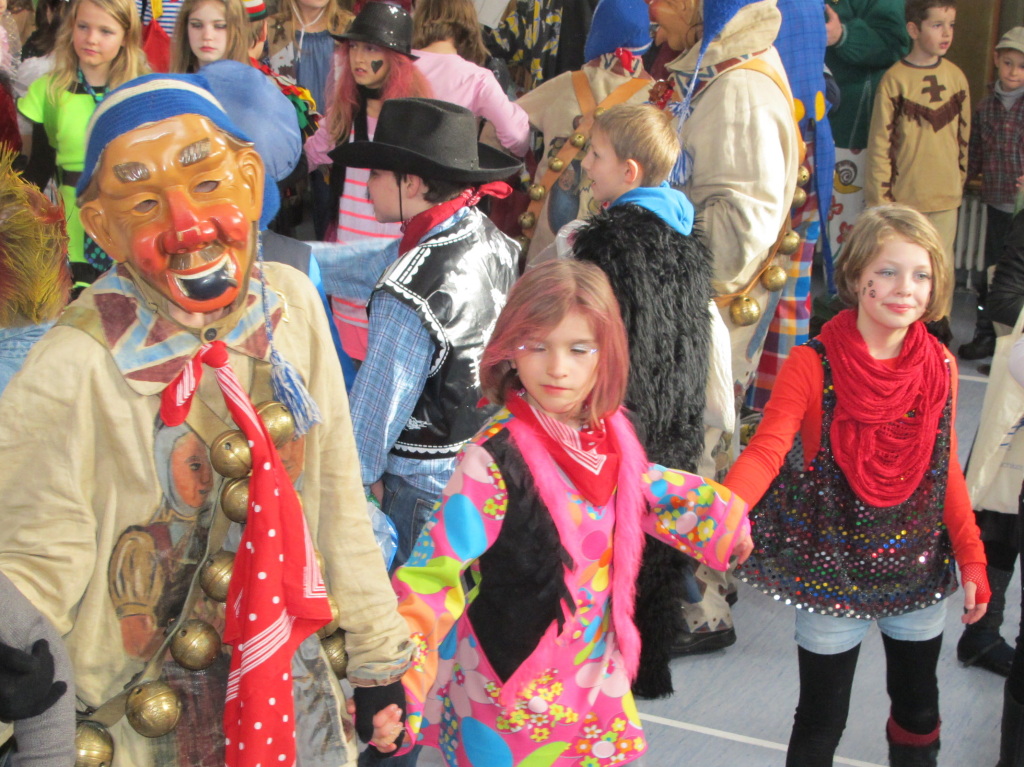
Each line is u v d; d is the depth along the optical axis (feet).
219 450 4.82
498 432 5.98
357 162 8.27
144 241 4.62
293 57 19.07
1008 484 9.70
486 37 20.04
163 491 4.88
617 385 5.90
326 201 19.34
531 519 5.87
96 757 4.91
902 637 8.11
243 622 4.81
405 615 5.71
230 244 4.79
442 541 5.80
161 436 4.84
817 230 12.43
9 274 5.56
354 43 12.68
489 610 6.11
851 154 20.92
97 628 4.91
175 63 13.52
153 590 4.95
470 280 8.05
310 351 5.30
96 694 4.98
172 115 4.67
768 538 7.86
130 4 13.91
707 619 11.11
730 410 9.34
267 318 5.10
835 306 20.66
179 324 4.87
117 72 13.97
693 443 8.50
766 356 12.80
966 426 16.47
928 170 19.35
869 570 7.77
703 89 10.85
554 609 5.98
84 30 13.66
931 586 7.97
